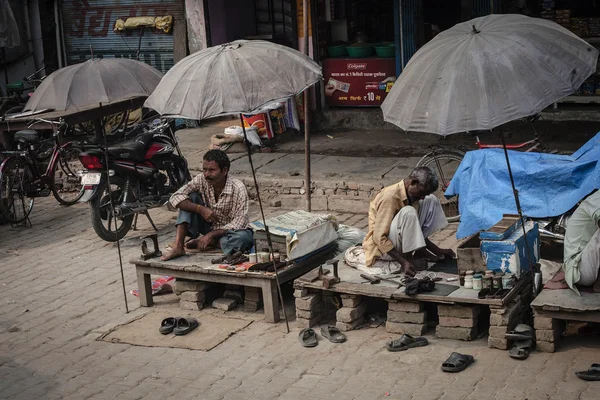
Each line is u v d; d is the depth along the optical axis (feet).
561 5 38.55
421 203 21.76
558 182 23.48
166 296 24.14
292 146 36.96
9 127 36.47
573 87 17.56
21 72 47.91
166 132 31.58
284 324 21.43
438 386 17.46
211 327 21.57
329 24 40.27
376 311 21.68
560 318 18.21
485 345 19.19
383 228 20.86
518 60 17.61
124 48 45.50
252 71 20.04
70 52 47.24
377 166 32.35
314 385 18.03
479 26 18.83
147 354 20.30
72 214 34.14
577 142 32.94
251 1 43.70
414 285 19.53
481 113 17.28
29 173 33.55
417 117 17.99
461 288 19.72
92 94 22.63
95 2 45.52
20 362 20.40
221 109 19.69
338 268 21.89
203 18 42.37
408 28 37.22
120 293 24.63
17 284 26.03
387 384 17.76
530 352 18.60
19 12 46.98
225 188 23.26
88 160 28.19
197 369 19.30
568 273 18.74
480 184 24.62
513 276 19.42
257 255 22.18
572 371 17.54
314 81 20.65
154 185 30.04
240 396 17.85
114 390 18.57
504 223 20.44
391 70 38.52
